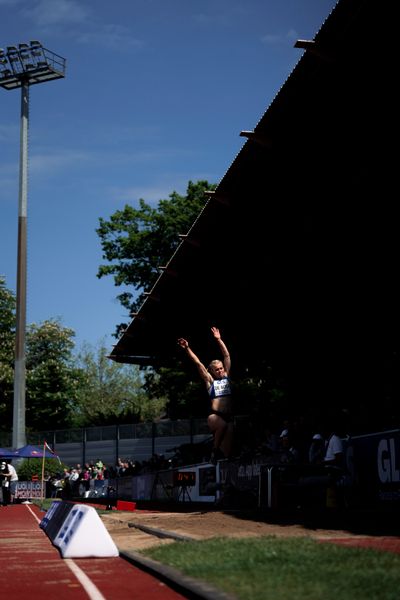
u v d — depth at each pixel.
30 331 81.62
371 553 7.50
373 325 26.80
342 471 15.31
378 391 24.89
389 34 12.87
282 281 25.56
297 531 10.98
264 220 21.67
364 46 13.38
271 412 32.81
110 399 96.62
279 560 7.31
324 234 20.84
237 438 32.62
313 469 15.99
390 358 25.89
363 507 15.31
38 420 78.56
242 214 21.52
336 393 28.44
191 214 54.69
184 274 27.09
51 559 10.28
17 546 13.00
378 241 21.23
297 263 23.50
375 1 12.16
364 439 16.25
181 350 37.88
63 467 50.28
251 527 12.05
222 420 16.31
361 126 15.69
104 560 9.88
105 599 6.68
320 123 16.08
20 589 7.49
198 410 52.59
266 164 18.39
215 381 16.52
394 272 23.16
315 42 13.79
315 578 6.25
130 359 39.91
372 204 18.61
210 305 30.17
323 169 17.86
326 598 5.41
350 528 11.04
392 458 15.04
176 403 54.31
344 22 13.10
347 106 15.17
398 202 18.38
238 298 28.39
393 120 14.96
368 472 16.06
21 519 24.27
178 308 30.78
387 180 17.00
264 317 30.33
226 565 7.27
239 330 32.53
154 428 50.81
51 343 81.06
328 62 14.05
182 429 49.50
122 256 56.06
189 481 26.31
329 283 25.31
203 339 35.34
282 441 20.88
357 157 16.92
